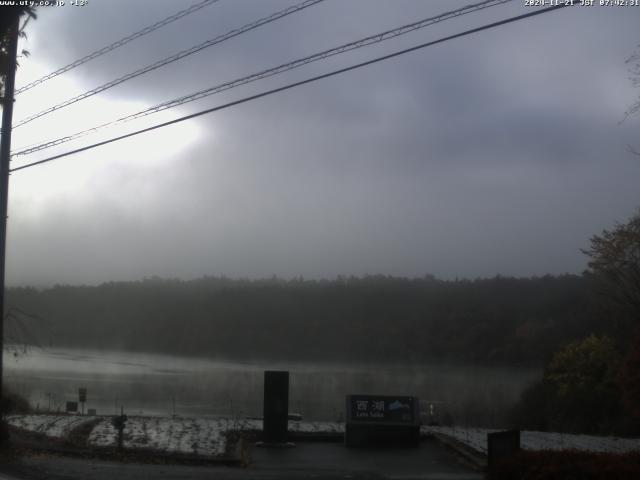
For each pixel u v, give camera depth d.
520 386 82.69
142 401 71.25
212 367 111.50
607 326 43.16
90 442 18.30
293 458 17.75
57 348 139.50
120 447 17.08
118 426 17.17
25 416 24.92
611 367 39.00
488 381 88.19
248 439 20.25
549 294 97.25
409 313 120.94
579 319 74.25
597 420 37.25
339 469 16.22
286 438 19.77
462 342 106.50
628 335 35.03
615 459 10.84
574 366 42.69
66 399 68.31
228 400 74.25
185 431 21.05
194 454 16.98
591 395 38.78
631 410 18.45
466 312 110.19
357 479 14.75
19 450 16.19
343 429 22.94
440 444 20.55
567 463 10.65
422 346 112.19
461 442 19.95
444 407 66.19
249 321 136.00
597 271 37.78
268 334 130.62
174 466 15.55
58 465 14.62
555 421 40.78
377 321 123.19
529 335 91.75
